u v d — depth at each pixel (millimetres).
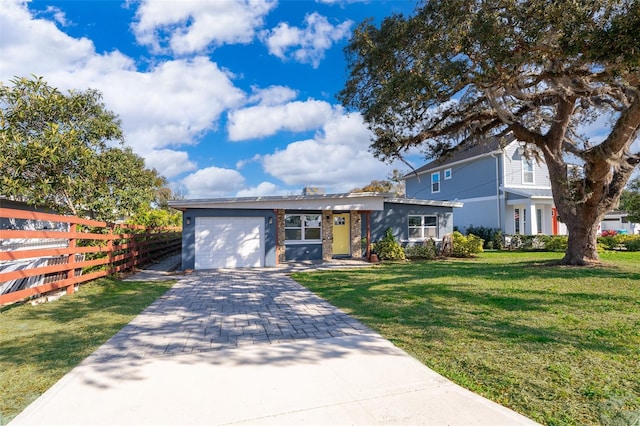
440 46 7695
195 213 14672
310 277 11422
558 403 3092
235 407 3098
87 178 11102
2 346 4738
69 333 5355
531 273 10578
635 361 3963
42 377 3740
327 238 17172
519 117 12125
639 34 5672
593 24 6188
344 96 10445
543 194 21125
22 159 9258
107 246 10820
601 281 8961
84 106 11633
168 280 11250
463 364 3979
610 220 30891
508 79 7996
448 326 5445
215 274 12734
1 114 9820
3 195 9484
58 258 8531
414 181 29969
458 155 25641
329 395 3309
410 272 11945
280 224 16500
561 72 8039
